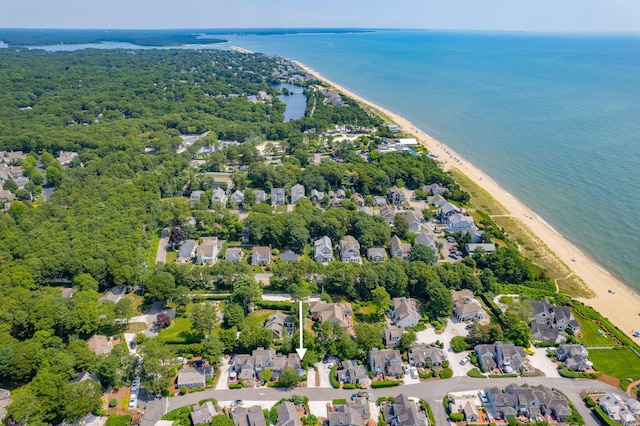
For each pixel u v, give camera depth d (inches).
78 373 4023.1
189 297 5251.0
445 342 4734.3
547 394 3922.2
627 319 5241.1
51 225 6348.4
